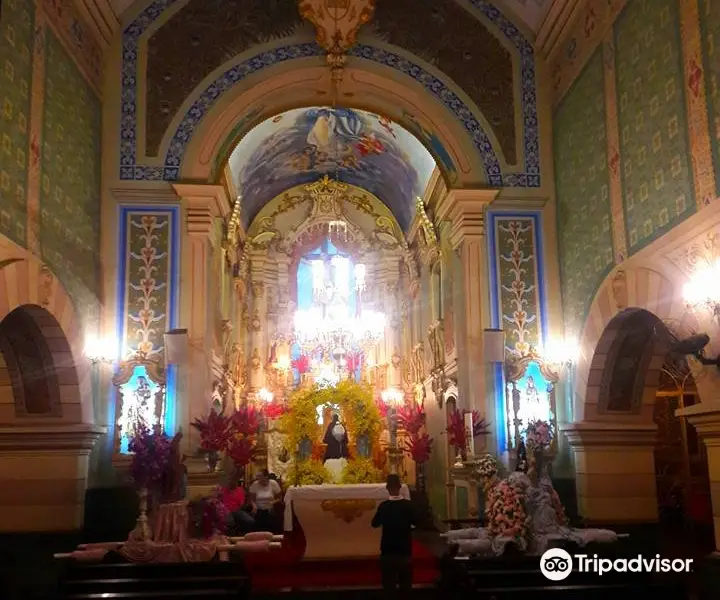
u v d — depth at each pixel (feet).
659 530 37.37
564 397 40.16
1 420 35.94
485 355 39.86
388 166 62.75
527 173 42.63
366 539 37.99
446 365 49.34
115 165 41.04
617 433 37.76
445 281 49.85
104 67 41.70
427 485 57.57
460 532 31.86
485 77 43.55
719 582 24.72
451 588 28.73
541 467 34.91
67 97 36.01
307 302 68.18
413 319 64.59
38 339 34.35
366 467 50.75
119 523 37.35
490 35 43.98
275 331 67.00
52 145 33.86
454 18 44.09
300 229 68.80
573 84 40.01
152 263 40.34
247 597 27.61
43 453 36.01
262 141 57.82
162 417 38.63
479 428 39.11
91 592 26.94
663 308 29.91
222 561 29.25
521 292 41.42
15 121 29.89
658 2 30.55
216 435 37.52
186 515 31.35
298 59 42.98
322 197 69.00
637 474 37.83
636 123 32.50
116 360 39.32
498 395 39.86
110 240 40.32
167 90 42.06
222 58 42.63
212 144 41.70
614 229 34.60
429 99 43.09
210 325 41.42
